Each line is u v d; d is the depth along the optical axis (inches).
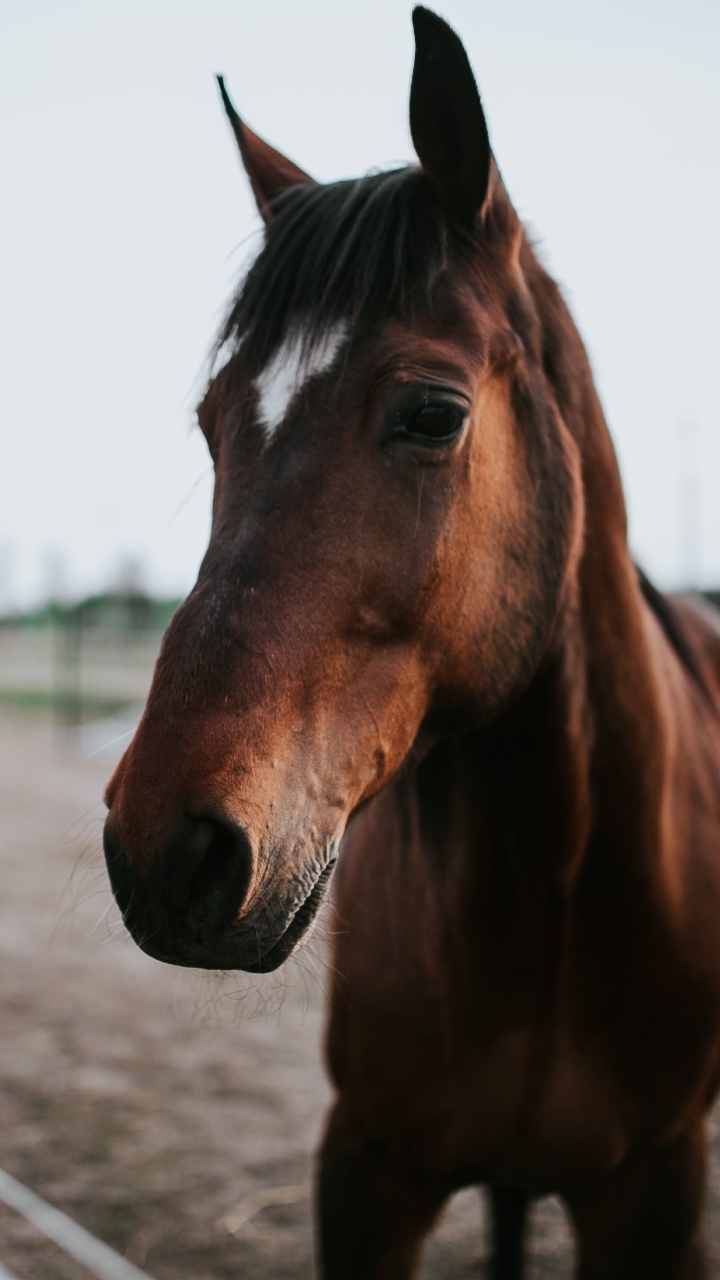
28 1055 146.4
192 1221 104.3
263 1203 107.8
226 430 50.2
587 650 60.2
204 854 40.7
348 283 48.9
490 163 51.8
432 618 49.9
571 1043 61.6
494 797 60.2
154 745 41.4
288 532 46.0
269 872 42.3
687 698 75.3
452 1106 62.6
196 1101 132.0
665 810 63.1
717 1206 106.3
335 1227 63.7
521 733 58.7
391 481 47.7
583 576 60.7
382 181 52.4
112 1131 123.1
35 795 373.4
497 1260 86.2
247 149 66.5
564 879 59.5
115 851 40.8
